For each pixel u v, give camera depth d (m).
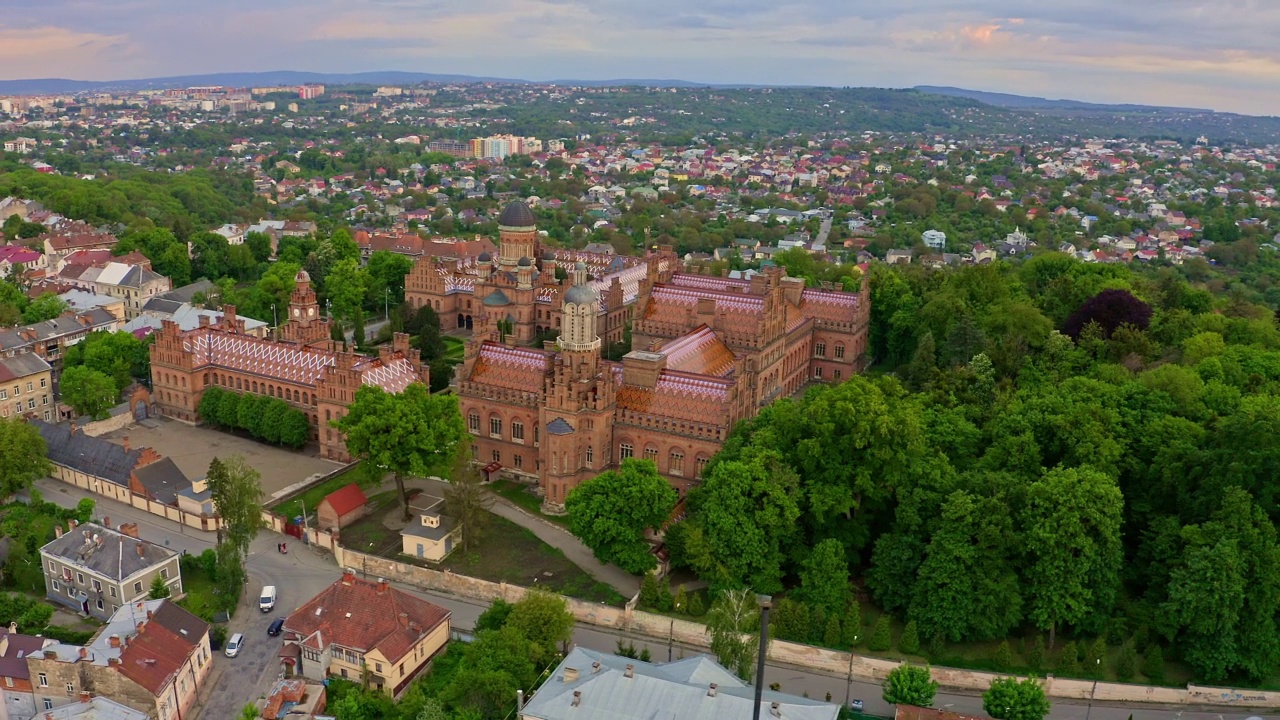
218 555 137.62
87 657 111.19
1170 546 129.62
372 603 123.50
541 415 162.25
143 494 165.25
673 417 160.75
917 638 125.75
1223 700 118.31
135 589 132.38
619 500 136.38
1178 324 199.75
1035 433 147.25
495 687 108.38
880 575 133.88
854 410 138.38
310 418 194.12
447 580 142.25
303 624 123.25
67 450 177.62
